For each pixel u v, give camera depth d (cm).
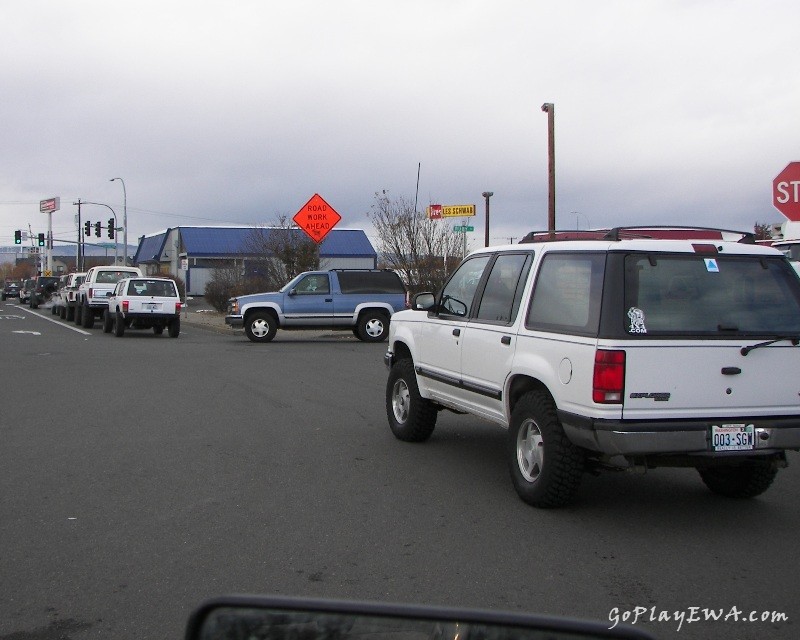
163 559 560
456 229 3212
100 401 1248
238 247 6569
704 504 708
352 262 6788
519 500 712
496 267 779
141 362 1831
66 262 12594
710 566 554
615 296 608
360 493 733
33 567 543
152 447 917
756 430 611
